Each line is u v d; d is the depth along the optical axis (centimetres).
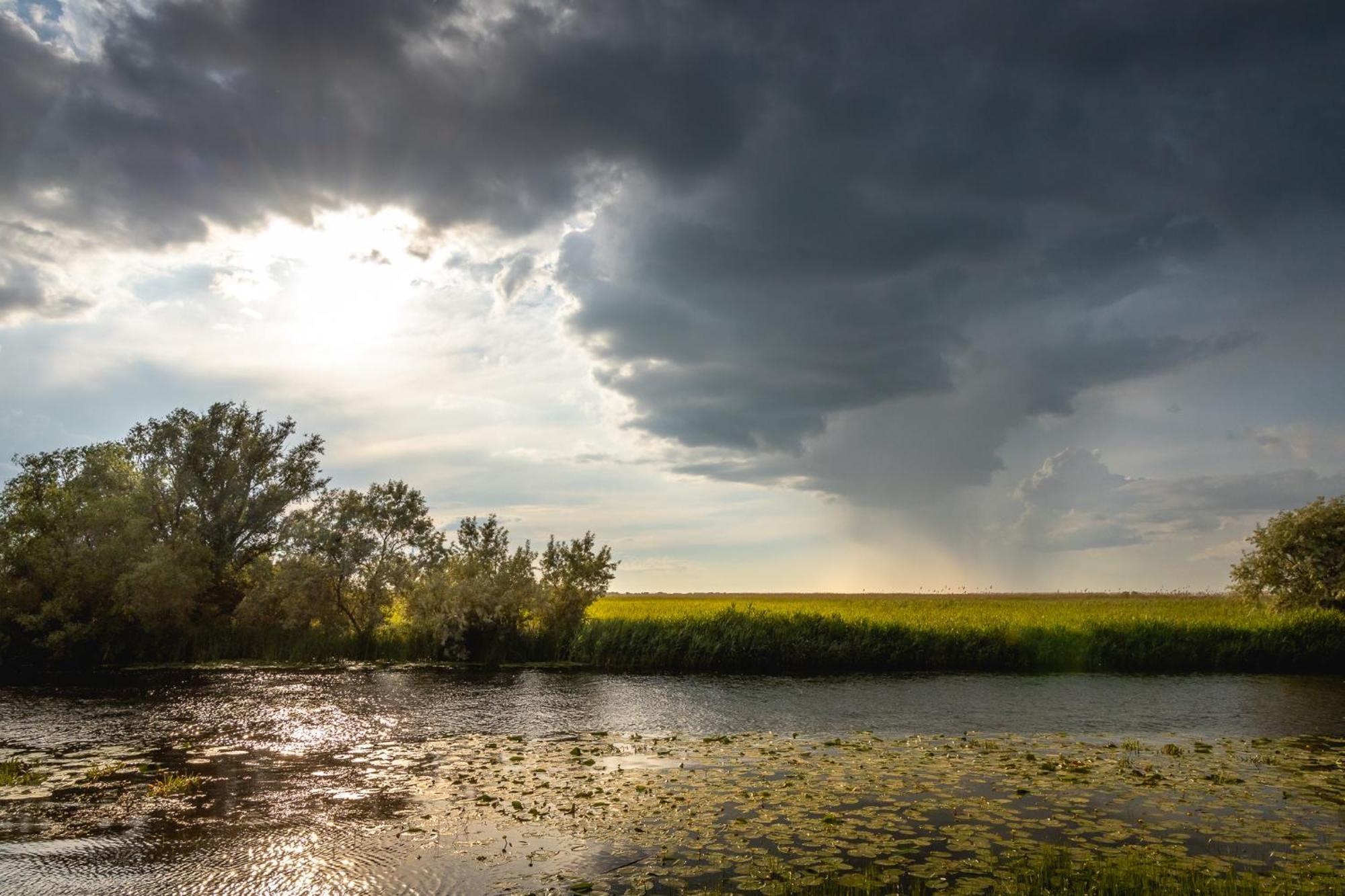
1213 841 1073
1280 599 3869
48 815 1217
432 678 2983
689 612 4606
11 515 3353
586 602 3750
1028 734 1895
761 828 1132
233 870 993
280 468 3994
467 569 3762
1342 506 3800
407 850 1058
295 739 1809
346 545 3597
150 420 3744
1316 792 1324
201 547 3550
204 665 3303
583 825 1158
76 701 2362
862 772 1473
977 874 952
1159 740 1819
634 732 1916
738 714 2191
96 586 3294
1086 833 1108
